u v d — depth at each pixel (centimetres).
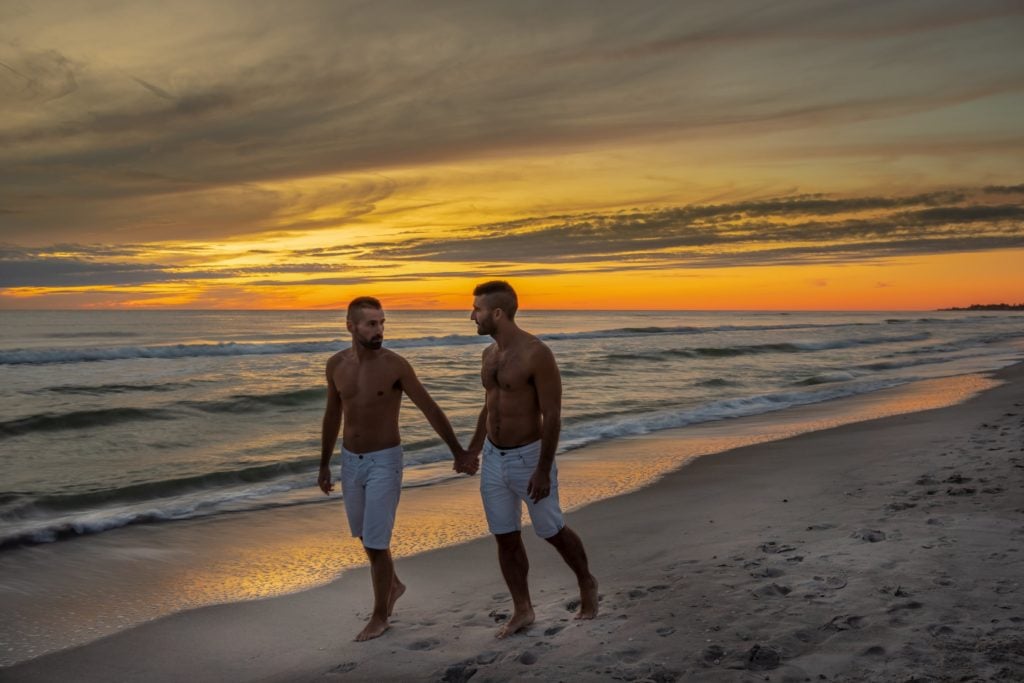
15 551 606
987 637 313
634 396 1727
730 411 1447
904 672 289
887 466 787
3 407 1478
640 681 304
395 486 412
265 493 823
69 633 433
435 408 413
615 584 451
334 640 408
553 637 364
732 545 510
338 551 603
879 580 394
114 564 574
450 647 375
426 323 8069
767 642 329
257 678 361
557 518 379
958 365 2434
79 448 1116
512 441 379
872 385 1809
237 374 2128
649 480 827
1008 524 482
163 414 1421
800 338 4472
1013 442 872
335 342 3256
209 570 557
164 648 408
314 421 1368
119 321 8062
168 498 820
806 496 675
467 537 624
